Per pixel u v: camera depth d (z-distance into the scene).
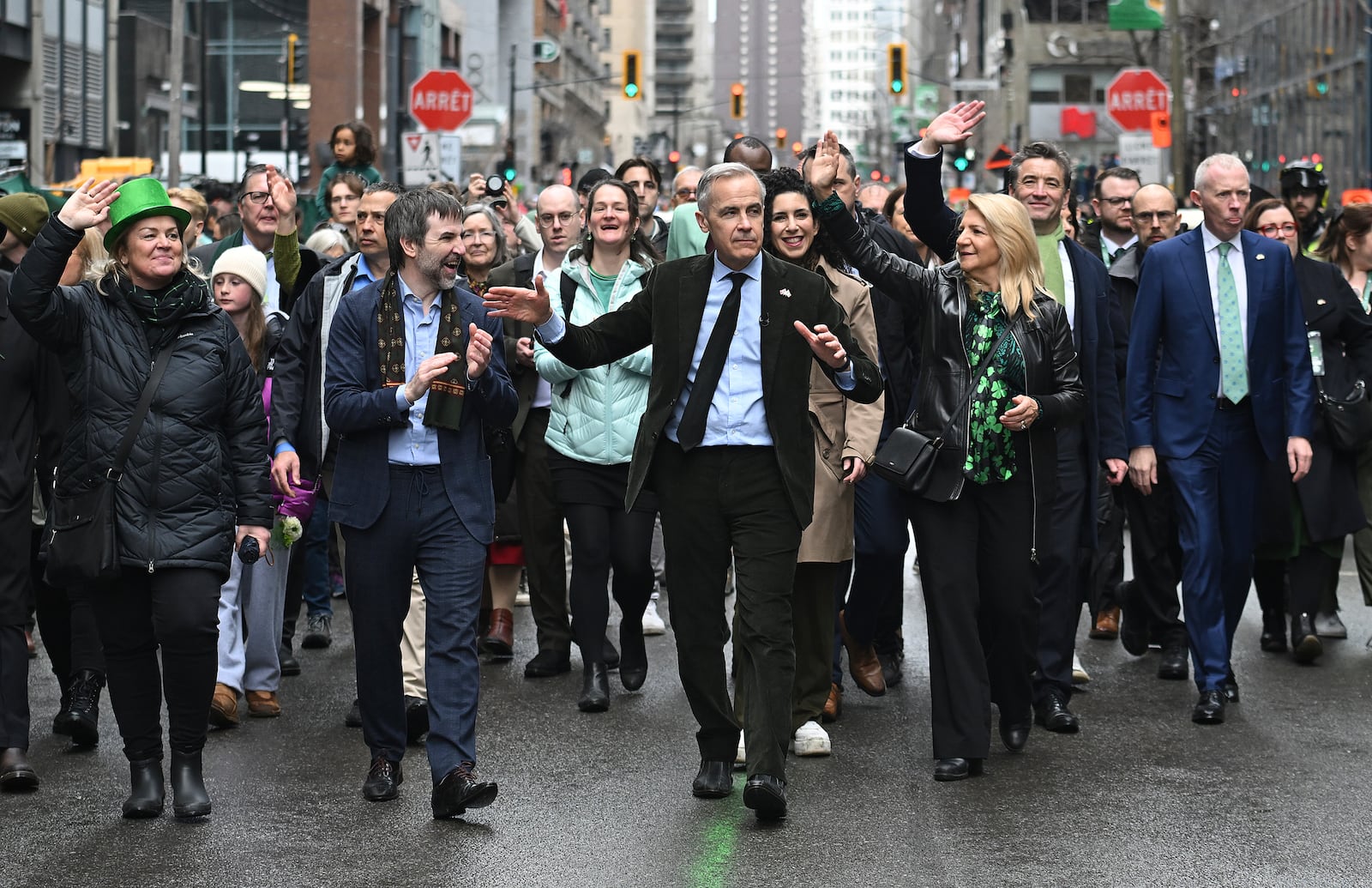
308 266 9.91
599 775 7.55
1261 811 6.94
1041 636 8.52
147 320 6.77
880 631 9.45
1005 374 7.49
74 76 44.62
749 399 6.78
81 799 7.17
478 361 6.63
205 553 6.73
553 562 9.80
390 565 6.95
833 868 6.15
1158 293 8.93
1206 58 47.31
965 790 7.27
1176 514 8.96
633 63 41.03
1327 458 10.00
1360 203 11.00
